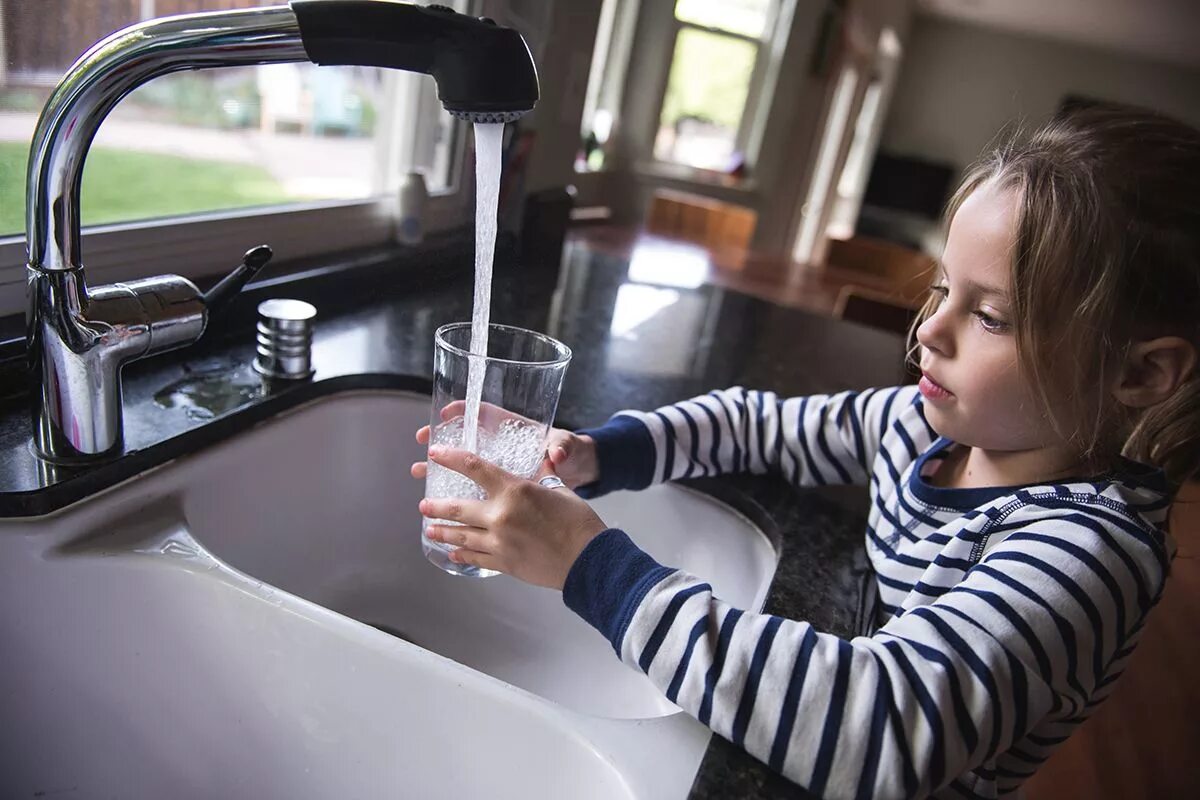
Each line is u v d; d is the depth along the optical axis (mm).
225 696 545
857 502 804
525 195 1376
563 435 708
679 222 3781
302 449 777
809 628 465
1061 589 474
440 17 439
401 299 1136
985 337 535
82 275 540
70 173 508
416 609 853
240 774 556
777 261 3939
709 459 786
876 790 410
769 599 613
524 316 1209
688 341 1262
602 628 483
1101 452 560
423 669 486
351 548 854
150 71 480
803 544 707
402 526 890
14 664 561
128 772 580
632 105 4801
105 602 548
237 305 879
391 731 506
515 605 839
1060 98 8117
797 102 5453
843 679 430
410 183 1180
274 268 997
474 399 556
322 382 793
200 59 461
